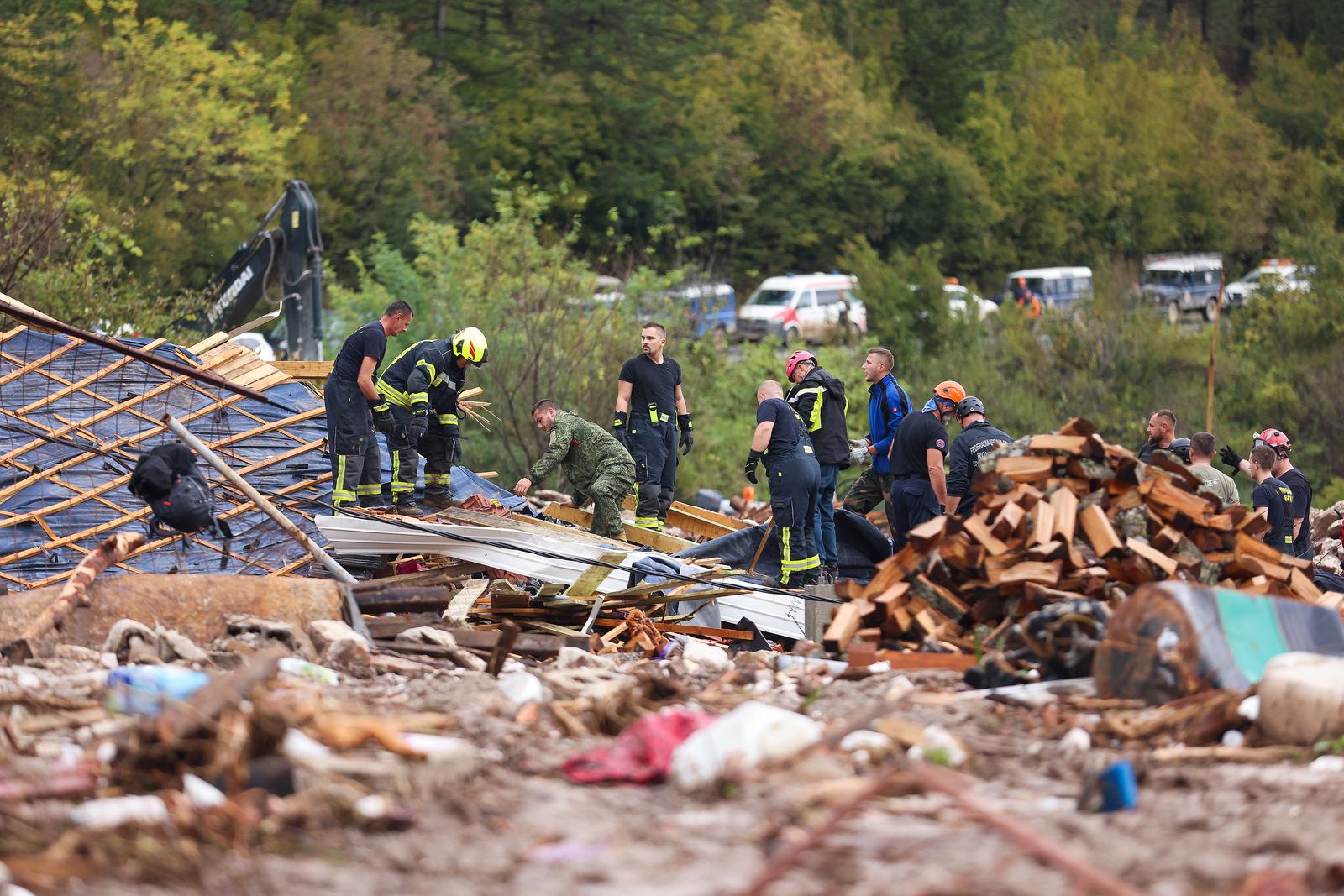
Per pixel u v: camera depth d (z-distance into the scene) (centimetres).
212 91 10994
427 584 3003
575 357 7750
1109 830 1345
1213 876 1190
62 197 7512
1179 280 16512
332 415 3356
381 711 1838
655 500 3984
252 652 2277
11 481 3191
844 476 8206
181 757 1441
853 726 1616
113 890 1150
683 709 1927
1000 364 11519
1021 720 1855
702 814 1396
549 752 1673
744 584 3291
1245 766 1619
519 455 7594
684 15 16425
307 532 3259
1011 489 2461
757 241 16638
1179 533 2473
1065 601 2227
